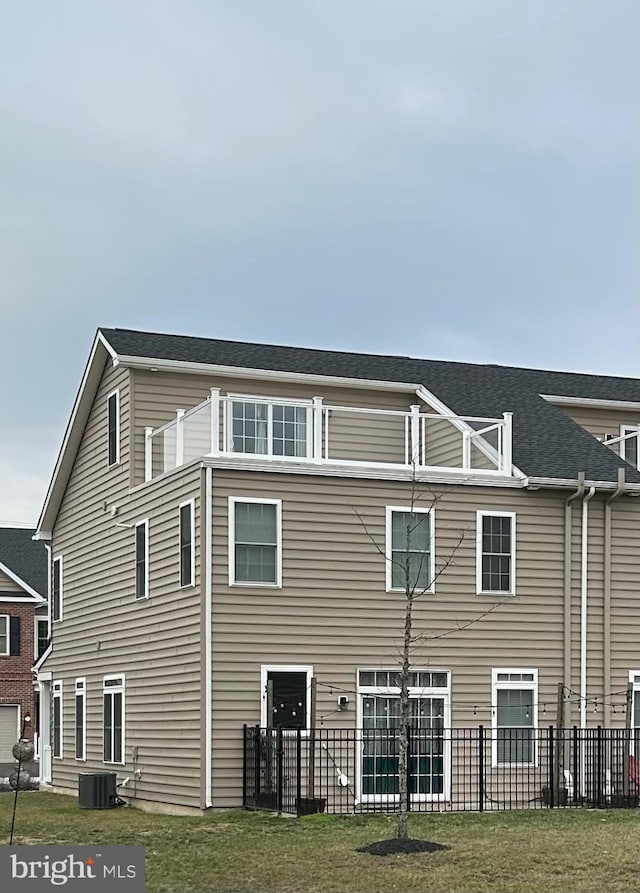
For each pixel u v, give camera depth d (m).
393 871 16.95
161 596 26.59
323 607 25.19
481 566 26.55
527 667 26.58
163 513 26.73
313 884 16.22
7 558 57.22
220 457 24.89
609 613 27.33
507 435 27.30
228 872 17.06
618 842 19.05
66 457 33.44
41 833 21.20
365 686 25.27
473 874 16.70
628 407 33.31
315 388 30.45
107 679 29.72
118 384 30.17
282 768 23.59
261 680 24.52
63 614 33.75
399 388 30.92
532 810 24.00
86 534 32.09
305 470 25.39
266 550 24.98
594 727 26.77
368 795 24.88
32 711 54.38
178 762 25.11
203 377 29.83
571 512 27.39
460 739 24.73
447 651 26.00
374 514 25.88
